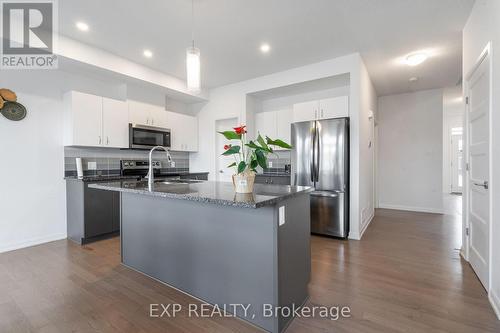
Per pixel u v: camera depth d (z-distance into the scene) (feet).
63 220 11.37
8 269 8.07
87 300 6.30
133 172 13.83
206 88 16.17
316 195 11.66
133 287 6.98
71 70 11.12
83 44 10.14
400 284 6.98
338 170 11.19
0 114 9.66
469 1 7.57
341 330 5.15
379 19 8.58
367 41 10.11
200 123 16.99
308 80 12.48
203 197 5.00
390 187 18.28
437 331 5.05
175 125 15.31
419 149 17.30
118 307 6.01
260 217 5.24
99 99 11.71
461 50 10.88
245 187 5.62
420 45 10.44
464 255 8.71
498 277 5.65
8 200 9.88
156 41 10.05
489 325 5.22
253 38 9.84
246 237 5.48
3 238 9.75
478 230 7.34
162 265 7.26
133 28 9.06
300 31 9.34
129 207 8.27
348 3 7.72
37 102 10.59
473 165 7.84
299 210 6.10
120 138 12.49
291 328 5.25
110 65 11.08
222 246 5.90
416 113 17.37
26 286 6.98
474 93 7.68
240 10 8.03
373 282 7.11
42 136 10.75
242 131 5.58
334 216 11.27
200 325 5.36
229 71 13.30
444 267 8.05
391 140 18.21
